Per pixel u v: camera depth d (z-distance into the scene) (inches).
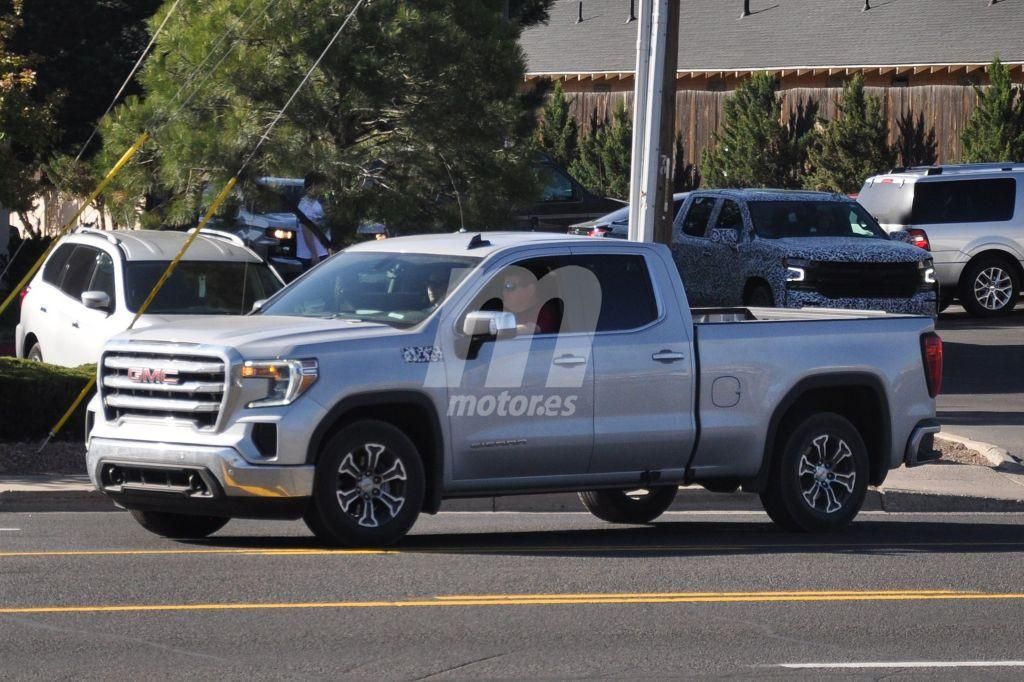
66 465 1577.3
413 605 1008.9
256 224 2536.9
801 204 2684.5
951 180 3147.1
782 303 2536.9
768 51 5064.0
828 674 855.7
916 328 1403.8
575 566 1162.0
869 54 4835.1
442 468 1201.4
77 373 1681.8
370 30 1947.6
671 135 1830.7
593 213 3309.5
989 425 2022.6
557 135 4889.3
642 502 1435.8
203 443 1133.7
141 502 1182.3
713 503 1566.2
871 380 1370.6
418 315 1214.3
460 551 1218.6
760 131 4404.5
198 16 1973.4
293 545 1231.5
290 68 1952.5
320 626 944.3
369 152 2007.9
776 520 1362.0
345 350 1158.3
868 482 1389.0
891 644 930.7
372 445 1173.1
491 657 879.1
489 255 1240.8
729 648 912.9
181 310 1771.7
